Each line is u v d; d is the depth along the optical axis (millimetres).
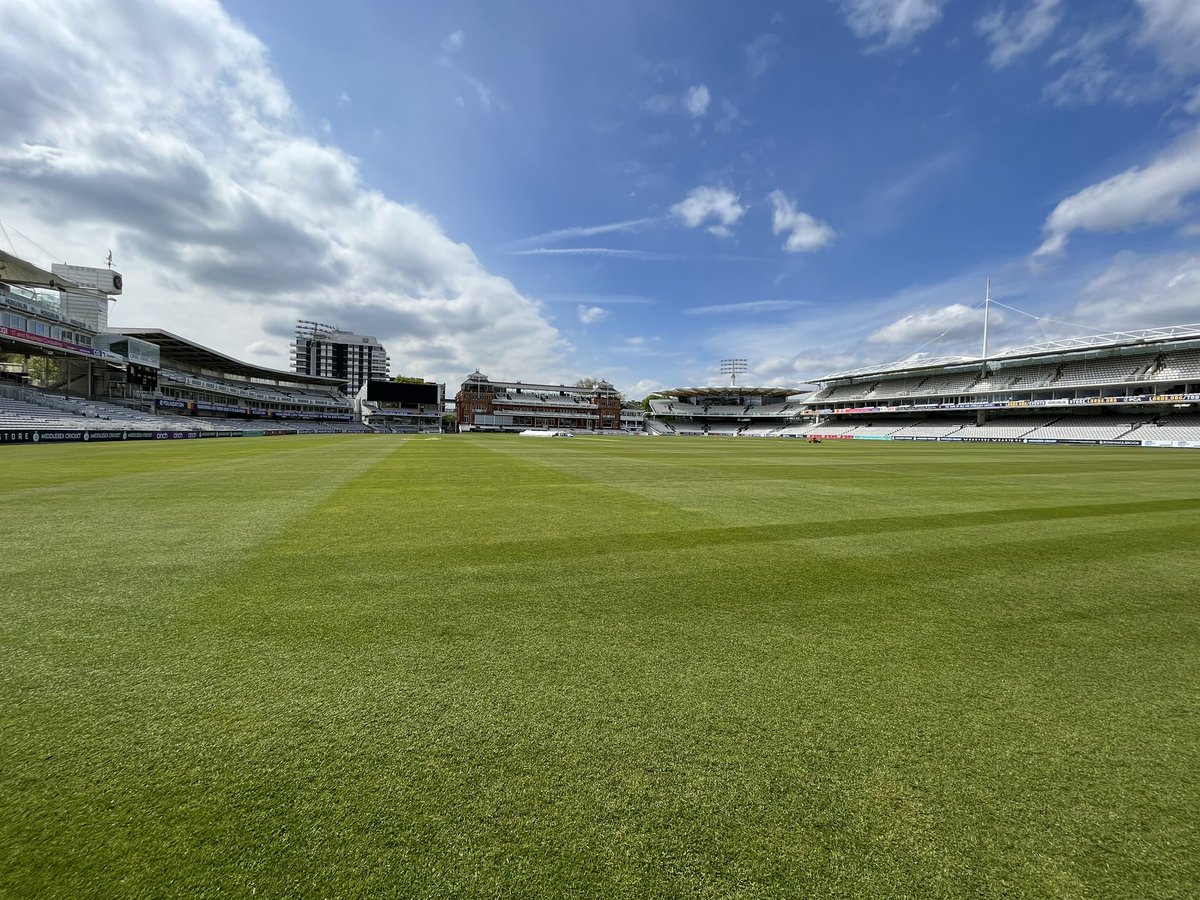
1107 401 53375
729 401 112688
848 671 2861
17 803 1799
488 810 1817
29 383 45688
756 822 1787
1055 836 1756
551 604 3814
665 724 2328
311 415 79562
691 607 3801
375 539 5746
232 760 2033
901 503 8930
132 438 36250
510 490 10047
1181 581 4605
